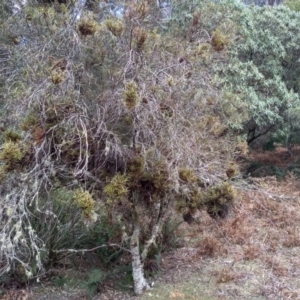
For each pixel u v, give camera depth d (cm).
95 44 334
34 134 280
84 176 285
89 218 271
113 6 392
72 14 383
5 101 355
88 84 313
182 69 320
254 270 390
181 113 306
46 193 316
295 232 477
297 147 997
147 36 313
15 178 276
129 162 297
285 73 896
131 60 298
